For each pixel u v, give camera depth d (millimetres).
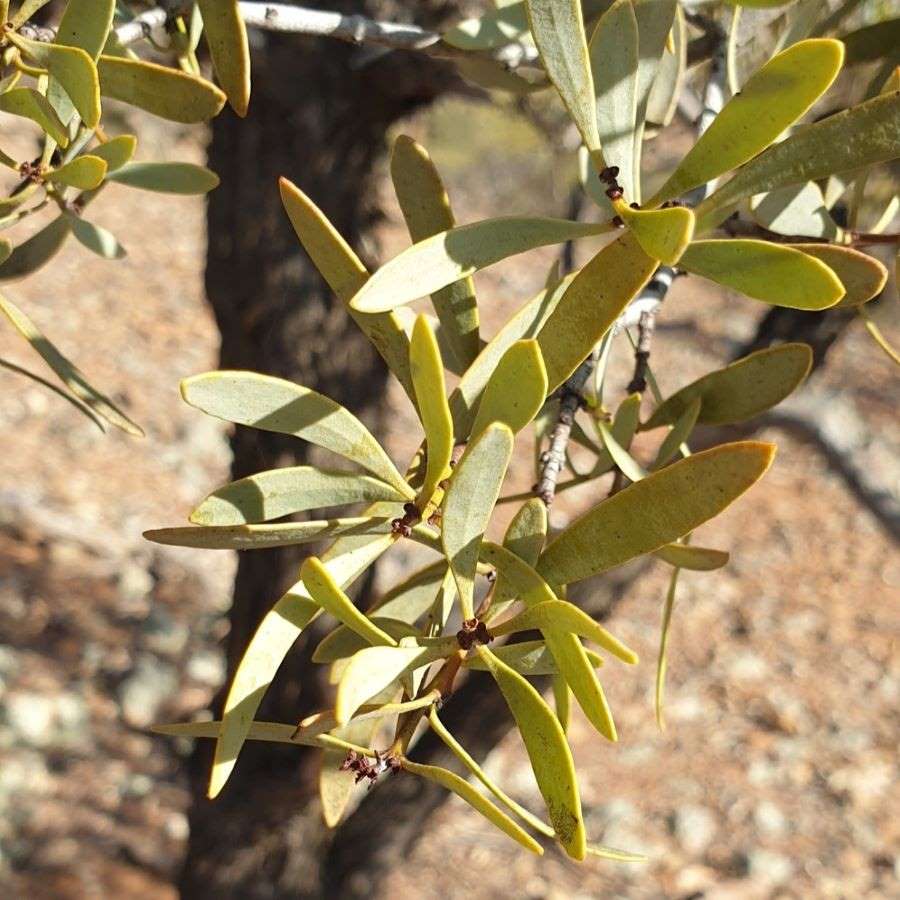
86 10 323
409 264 301
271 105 938
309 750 1281
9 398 4027
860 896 2826
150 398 4301
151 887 2387
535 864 2736
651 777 3158
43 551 3375
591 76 320
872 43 441
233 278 1025
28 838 2453
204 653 3131
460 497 300
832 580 4172
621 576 1079
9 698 2791
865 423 4668
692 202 414
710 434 865
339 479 319
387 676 288
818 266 279
